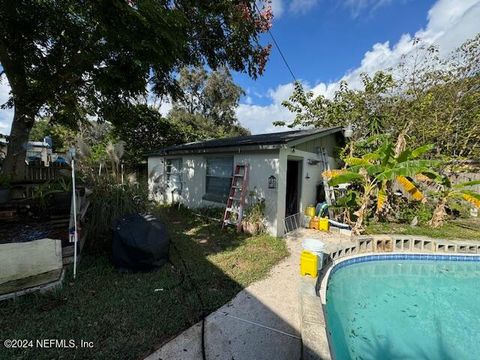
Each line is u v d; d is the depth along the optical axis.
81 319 2.54
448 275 5.32
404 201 8.36
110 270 3.66
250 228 6.17
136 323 2.53
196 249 4.96
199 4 5.04
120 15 3.78
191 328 2.57
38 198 5.28
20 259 2.77
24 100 5.50
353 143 8.42
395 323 3.62
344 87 12.02
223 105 24.48
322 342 2.27
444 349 3.15
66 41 4.88
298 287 3.57
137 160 13.92
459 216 8.82
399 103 10.52
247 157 6.90
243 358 2.21
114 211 4.48
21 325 2.39
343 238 6.23
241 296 3.28
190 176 9.16
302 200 7.50
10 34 4.63
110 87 5.02
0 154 9.40
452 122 9.54
